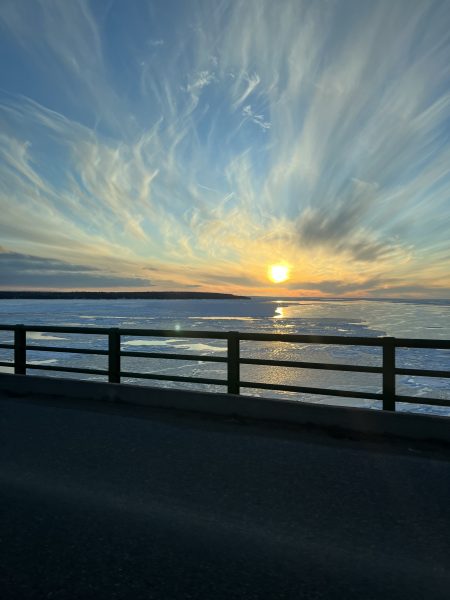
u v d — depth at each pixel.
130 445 5.87
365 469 5.01
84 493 4.36
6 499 4.23
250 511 3.98
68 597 2.79
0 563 3.15
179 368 47.66
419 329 109.94
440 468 5.04
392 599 2.81
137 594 2.82
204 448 5.75
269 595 2.83
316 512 3.98
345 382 40.59
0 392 9.46
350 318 163.00
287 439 6.12
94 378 39.47
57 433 6.43
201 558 3.23
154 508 4.04
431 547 3.41
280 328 112.88
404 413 6.13
